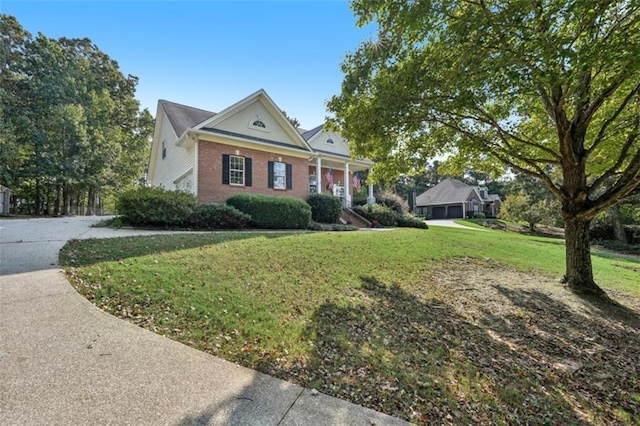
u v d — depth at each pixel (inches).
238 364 120.0
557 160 295.7
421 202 1774.1
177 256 247.8
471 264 371.6
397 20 234.1
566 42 170.9
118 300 163.2
